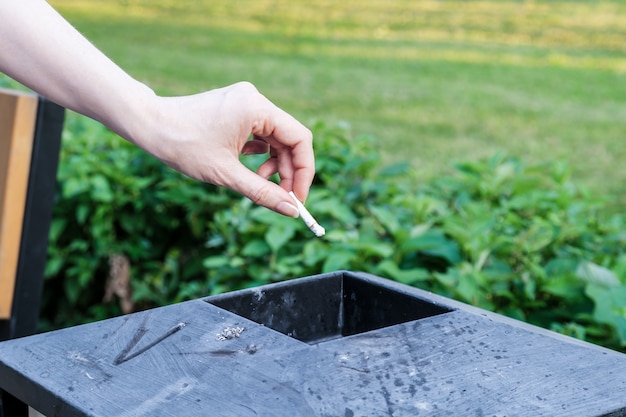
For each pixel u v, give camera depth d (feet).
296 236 7.63
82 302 9.46
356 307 4.48
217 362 3.38
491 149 22.52
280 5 47.55
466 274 6.05
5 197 6.70
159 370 3.34
